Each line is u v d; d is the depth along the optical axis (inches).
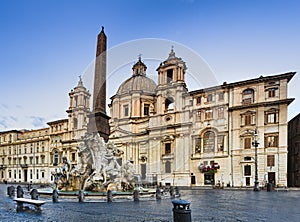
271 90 1589.6
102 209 490.9
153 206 538.9
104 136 840.9
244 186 1572.3
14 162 2864.2
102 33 893.8
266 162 1534.2
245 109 1640.0
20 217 405.1
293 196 866.8
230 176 1627.7
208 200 713.0
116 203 589.9
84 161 829.2
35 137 2714.1
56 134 2517.2
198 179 1715.1
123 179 834.2
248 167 1589.6
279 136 1520.7
